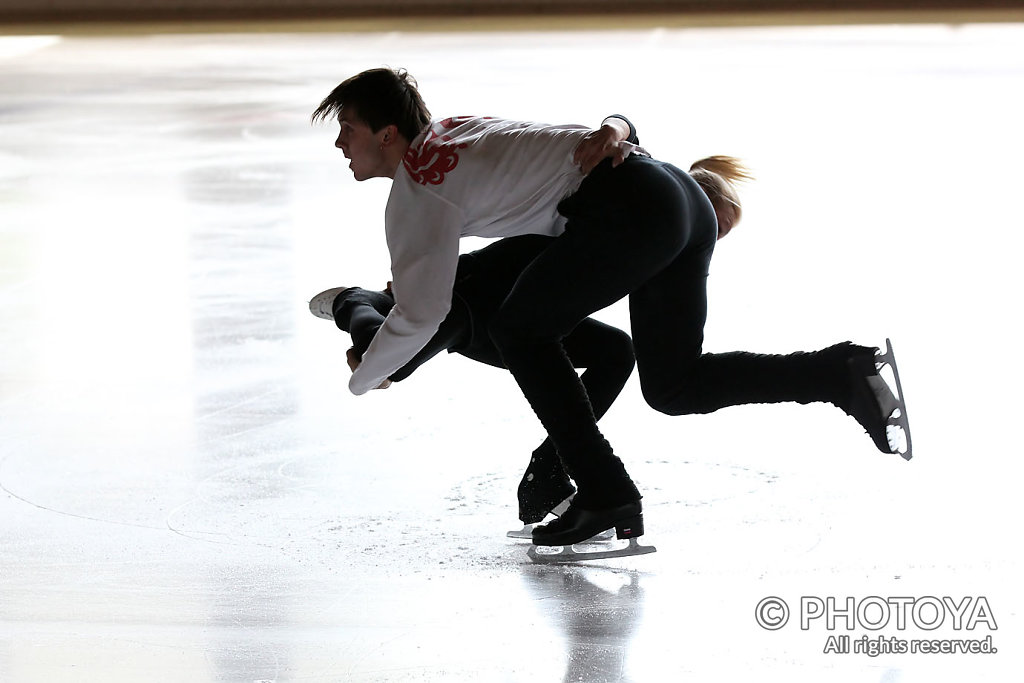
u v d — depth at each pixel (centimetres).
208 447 1486
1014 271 2339
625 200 1077
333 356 1861
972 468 1364
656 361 1163
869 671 937
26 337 1983
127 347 1922
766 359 1145
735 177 1262
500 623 1028
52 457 1454
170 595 1089
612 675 938
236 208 3019
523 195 1107
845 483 1329
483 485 1361
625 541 1194
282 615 1048
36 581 1122
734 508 1266
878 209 2983
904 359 1800
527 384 1130
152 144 4016
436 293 1103
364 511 1287
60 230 2800
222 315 2097
